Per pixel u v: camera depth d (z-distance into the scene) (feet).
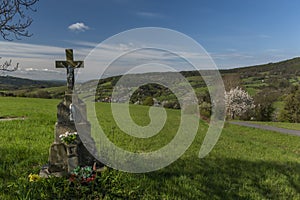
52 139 20.29
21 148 16.40
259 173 15.31
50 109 51.24
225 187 12.84
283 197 12.74
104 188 10.64
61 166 12.29
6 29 9.78
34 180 10.21
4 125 26.14
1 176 11.60
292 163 19.03
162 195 11.07
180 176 13.39
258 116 91.30
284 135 42.16
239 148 23.94
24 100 70.49
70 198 9.85
